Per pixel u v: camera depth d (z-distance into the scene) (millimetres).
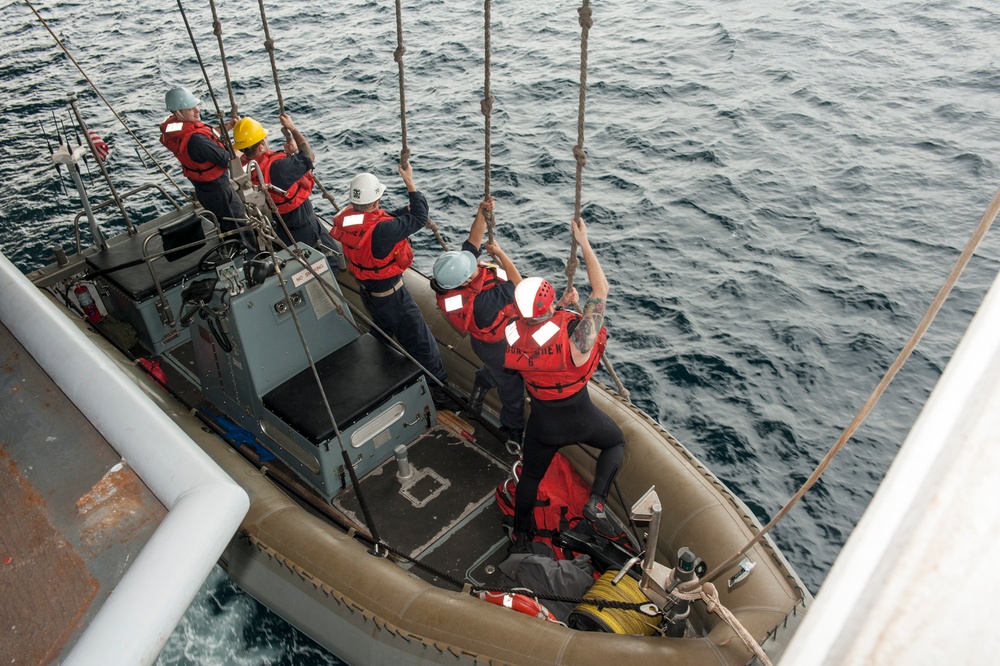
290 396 5660
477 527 5414
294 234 7184
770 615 4332
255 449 5938
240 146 7102
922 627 521
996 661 500
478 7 18141
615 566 4996
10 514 1073
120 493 1056
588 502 4840
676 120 12828
